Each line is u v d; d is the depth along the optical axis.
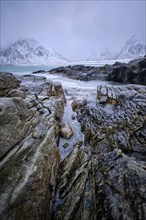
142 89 14.90
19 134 6.35
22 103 7.68
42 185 5.47
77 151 8.80
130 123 10.62
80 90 25.50
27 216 4.54
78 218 5.05
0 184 4.68
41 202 5.12
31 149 6.21
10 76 13.25
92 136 10.66
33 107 9.44
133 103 12.16
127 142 9.64
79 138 11.12
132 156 8.95
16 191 4.54
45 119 9.08
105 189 5.57
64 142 10.55
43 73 56.59
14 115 6.33
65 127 11.89
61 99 15.84
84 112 14.12
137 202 4.77
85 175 6.80
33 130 7.45
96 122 11.66
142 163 6.91
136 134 10.09
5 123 5.76
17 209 4.31
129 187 5.35
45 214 5.28
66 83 34.84
